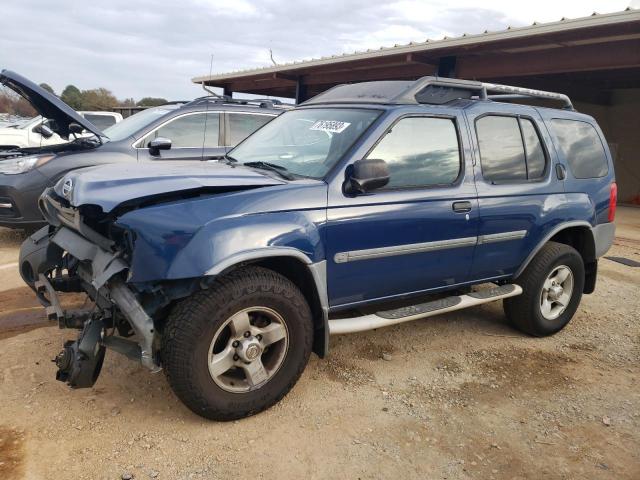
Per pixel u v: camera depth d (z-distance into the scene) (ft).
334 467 9.61
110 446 9.72
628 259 26.50
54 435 9.91
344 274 11.70
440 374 13.29
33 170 21.58
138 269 9.56
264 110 26.50
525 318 15.56
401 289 12.97
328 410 11.36
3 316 15.20
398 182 12.45
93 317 10.55
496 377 13.32
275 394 10.94
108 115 45.11
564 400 12.41
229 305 9.98
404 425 11.02
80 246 11.16
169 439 10.03
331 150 12.39
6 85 17.60
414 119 12.89
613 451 10.57
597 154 17.02
